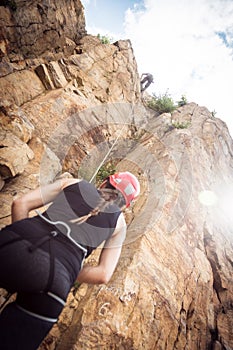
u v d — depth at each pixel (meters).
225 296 4.25
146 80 9.89
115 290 2.87
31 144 4.33
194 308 3.54
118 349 2.46
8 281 1.20
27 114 5.02
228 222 6.22
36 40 7.14
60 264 1.25
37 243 1.24
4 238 1.24
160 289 3.19
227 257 4.99
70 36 8.60
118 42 9.31
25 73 5.89
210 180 6.55
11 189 3.37
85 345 2.35
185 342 3.04
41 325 1.19
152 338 2.71
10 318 1.17
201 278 4.05
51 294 1.20
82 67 7.36
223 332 3.63
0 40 6.13
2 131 3.77
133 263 3.21
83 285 3.13
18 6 6.41
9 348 1.10
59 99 5.78
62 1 7.80
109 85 7.77
